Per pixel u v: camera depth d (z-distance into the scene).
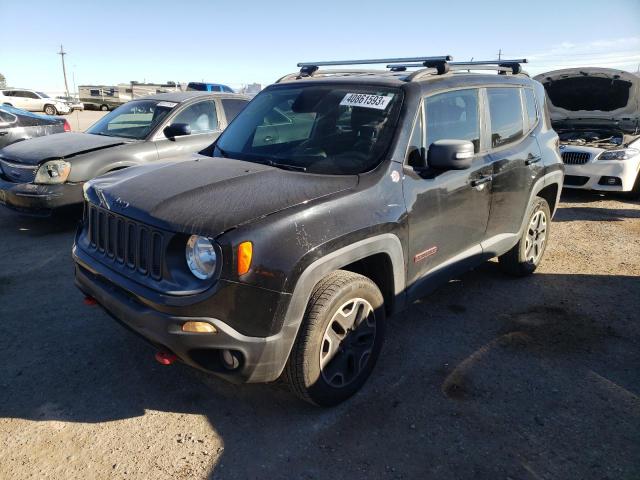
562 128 9.55
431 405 3.03
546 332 3.97
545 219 5.07
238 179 2.94
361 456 2.61
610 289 4.83
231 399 3.06
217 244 2.38
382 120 3.30
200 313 2.40
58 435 2.73
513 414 2.96
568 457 2.62
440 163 3.12
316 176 3.04
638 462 2.60
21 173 6.07
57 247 5.72
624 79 8.12
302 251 2.54
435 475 2.49
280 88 4.09
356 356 3.01
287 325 2.54
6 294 4.44
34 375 3.26
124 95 41.81
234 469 2.51
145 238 2.63
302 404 3.03
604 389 3.23
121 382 3.21
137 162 6.39
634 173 8.33
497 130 4.14
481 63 4.29
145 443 2.68
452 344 3.76
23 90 33.25
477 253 3.99
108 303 2.78
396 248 3.08
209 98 7.28
